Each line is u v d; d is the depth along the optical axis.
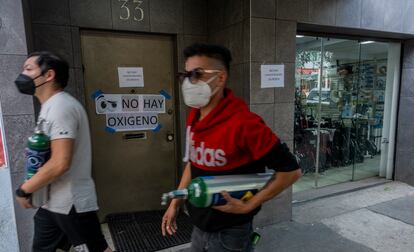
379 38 3.90
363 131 4.53
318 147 4.15
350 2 3.20
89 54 2.88
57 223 1.66
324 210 3.43
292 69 2.94
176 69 3.21
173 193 1.09
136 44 3.07
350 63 4.14
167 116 3.30
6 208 2.00
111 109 3.04
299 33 3.41
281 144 1.09
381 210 3.41
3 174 1.97
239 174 1.15
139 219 3.16
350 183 4.34
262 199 1.09
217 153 1.13
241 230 1.21
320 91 4.02
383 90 4.44
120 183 3.19
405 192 3.97
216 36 3.14
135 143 3.20
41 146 1.47
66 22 2.65
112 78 3.01
